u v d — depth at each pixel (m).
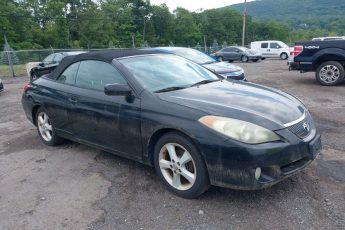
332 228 3.14
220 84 4.59
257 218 3.35
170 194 3.90
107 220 3.47
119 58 4.64
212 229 3.23
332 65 10.73
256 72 17.59
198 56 10.66
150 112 3.90
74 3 66.19
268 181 3.33
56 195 4.03
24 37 58.62
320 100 8.65
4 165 5.07
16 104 10.25
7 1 59.78
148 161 4.09
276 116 3.55
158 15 82.81
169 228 3.29
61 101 5.14
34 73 14.42
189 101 3.78
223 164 3.37
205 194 3.83
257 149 3.25
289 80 12.99
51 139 5.67
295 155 3.42
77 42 63.31
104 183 4.26
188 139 3.61
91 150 5.45
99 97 4.52
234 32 92.12
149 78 4.38
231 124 3.37
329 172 4.22
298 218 3.31
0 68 23.31
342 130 5.93
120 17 75.06
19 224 3.49
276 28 94.31
